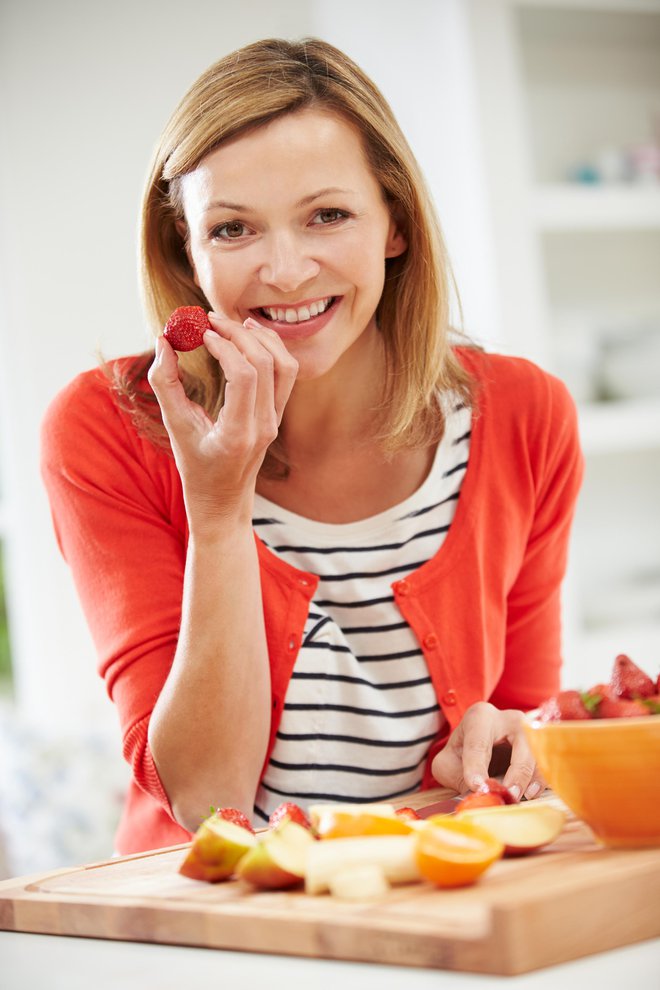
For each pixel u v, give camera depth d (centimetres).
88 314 356
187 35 366
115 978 82
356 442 147
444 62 348
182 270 150
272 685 141
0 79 354
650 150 358
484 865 83
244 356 121
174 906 89
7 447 353
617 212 349
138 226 147
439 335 146
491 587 152
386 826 94
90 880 103
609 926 78
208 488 123
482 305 343
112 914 93
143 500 147
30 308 352
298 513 149
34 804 297
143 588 142
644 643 346
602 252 358
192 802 133
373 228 134
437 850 83
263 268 130
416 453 150
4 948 94
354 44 366
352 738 143
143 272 149
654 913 81
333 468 147
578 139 357
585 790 89
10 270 354
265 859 90
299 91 129
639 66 366
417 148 357
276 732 142
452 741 133
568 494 162
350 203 131
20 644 359
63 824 294
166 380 122
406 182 139
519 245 336
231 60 132
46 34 357
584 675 340
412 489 149
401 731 144
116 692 140
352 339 137
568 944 76
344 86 133
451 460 151
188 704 129
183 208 139
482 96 334
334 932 80
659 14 351
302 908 85
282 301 132
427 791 133
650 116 366
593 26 352
